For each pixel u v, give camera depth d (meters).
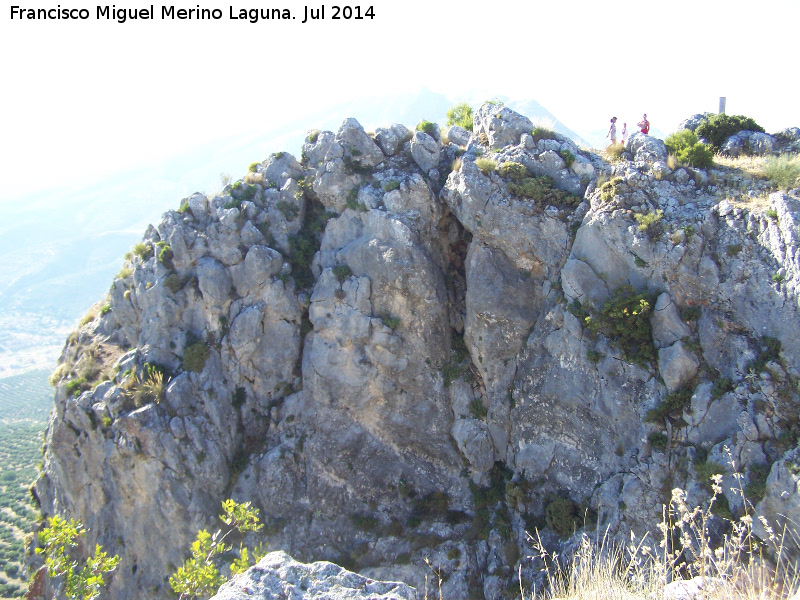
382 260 22.38
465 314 23.27
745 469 14.98
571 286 19.42
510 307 21.12
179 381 23.66
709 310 17.08
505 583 19.19
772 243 16.36
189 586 11.25
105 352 26.59
